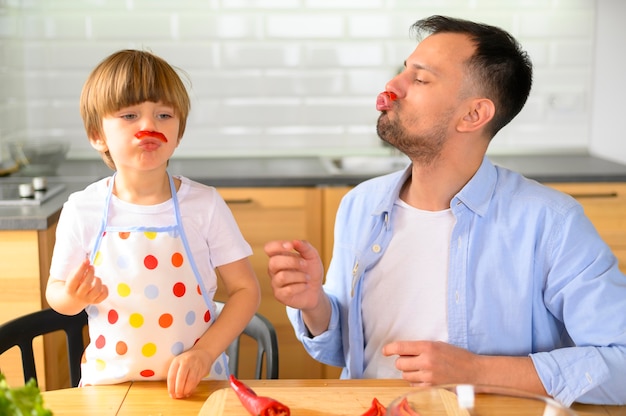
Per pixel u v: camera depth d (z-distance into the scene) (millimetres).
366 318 1505
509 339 1410
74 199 1409
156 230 1377
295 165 3068
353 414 1127
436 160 1441
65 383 2516
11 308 2283
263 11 3244
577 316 1353
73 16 3213
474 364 1271
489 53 1401
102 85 1331
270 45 3273
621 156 3367
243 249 1458
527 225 1410
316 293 1381
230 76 3285
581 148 3381
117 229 1372
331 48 3285
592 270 1356
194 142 3322
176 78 1384
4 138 3002
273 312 2809
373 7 3262
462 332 1413
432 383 1246
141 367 1343
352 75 3307
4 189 2627
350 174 2779
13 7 3100
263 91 3305
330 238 2779
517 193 1442
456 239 1435
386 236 1495
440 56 1409
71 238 1381
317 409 1142
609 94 3340
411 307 1460
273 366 1493
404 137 1427
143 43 3242
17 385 2295
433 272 1457
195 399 1228
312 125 3338
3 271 2264
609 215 2791
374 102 3330
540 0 3270
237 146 3336
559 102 3338
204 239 1427
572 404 1269
